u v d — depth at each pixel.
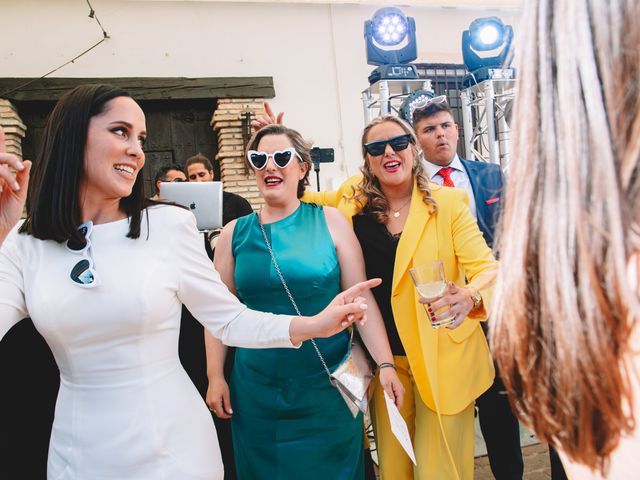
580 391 0.42
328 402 1.83
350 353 1.86
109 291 1.18
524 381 0.47
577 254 0.42
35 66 5.52
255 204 5.95
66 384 1.24
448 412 1.85
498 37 4.93
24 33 5.50
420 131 3.00
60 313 1.17
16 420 1.94
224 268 2.01
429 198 1.96
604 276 0.41
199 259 1.35
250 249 1.92
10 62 5.46
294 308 1.85
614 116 0.40
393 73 4.67
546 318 0.45
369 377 1.88
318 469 1.82
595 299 0.41
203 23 5.92
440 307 1.62
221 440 2.40
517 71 0.48
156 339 1.24
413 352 1.90
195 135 6.17
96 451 1.18
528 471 2.82
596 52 0.41
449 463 1.82
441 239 1.96
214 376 1.97
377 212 2.07
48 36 5.55
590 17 0.42
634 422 0.42
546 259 0.44
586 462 0.45
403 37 4.72
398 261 1.92
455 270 1.99
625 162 0.40
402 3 6.29
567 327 0.42
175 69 5.85
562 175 0.43
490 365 1.99
